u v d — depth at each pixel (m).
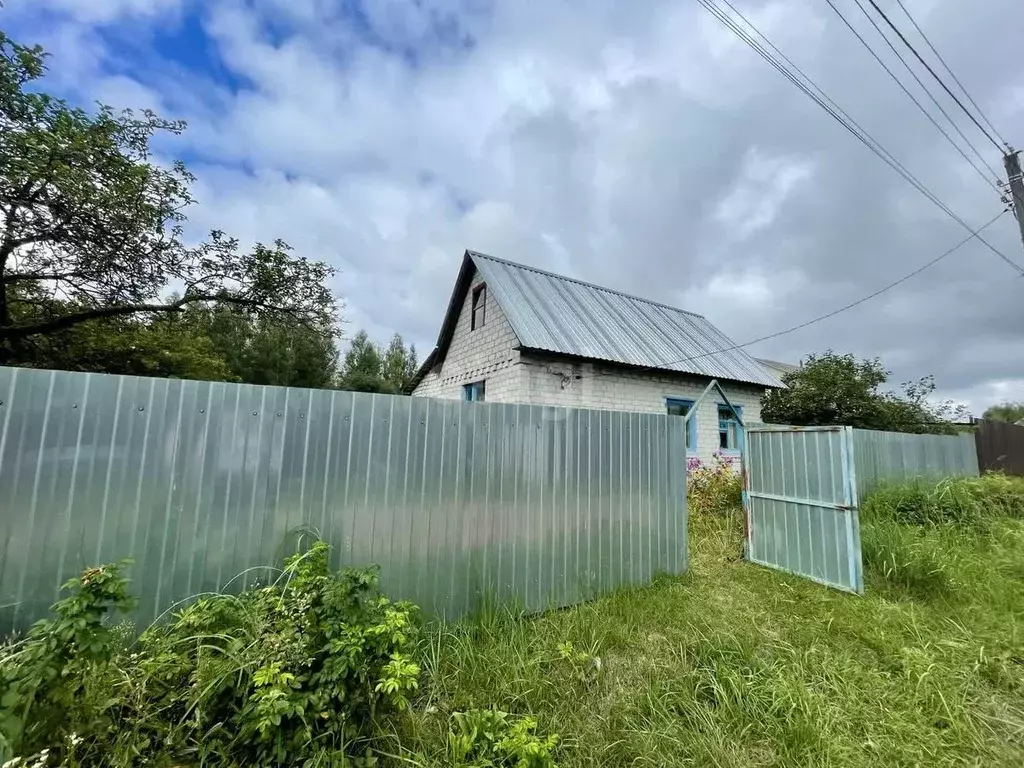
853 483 3.89
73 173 5.30
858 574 3.80
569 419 3.55
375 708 1.89
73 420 2.04
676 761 1.87
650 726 2.08
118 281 6.73
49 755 1.40
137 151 6.46
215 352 12.16
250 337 10.75
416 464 2.83
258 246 8.03
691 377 9.32
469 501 3.02
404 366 27.27
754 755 1.96
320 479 2.54
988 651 2.81
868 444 6.61
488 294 9.18
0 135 4.96
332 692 1.72
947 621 3.21
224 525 2.30
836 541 3.99
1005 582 3.88
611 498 3.74
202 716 1.63
